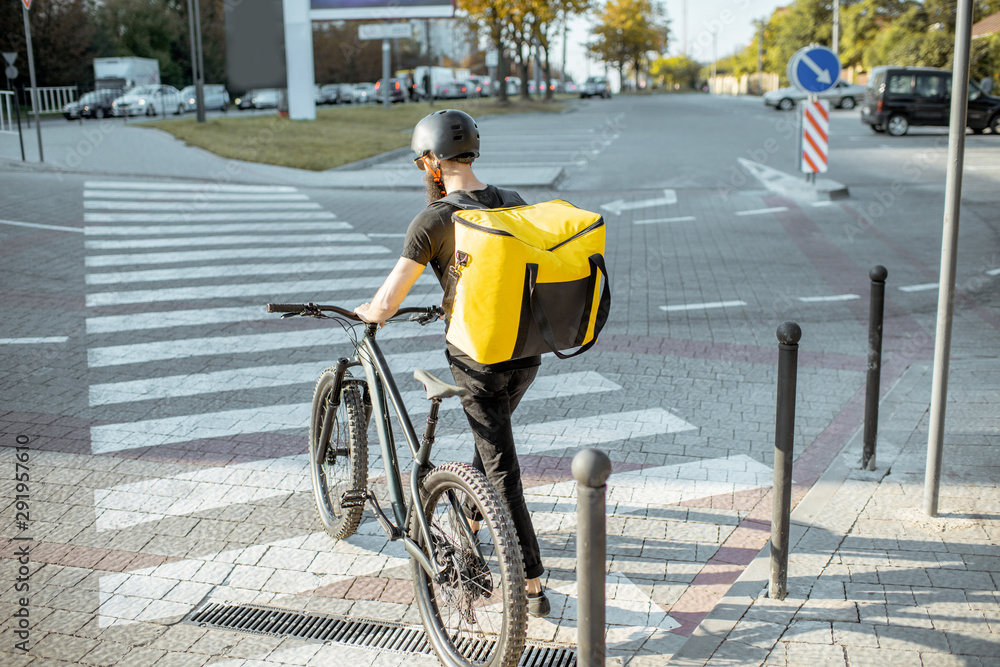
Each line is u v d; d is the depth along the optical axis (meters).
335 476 4.01
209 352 6.71
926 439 4.99
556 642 3.16
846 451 4.84
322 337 7.15
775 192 15.62
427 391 2.90
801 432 5.23
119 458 4.76
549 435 5.17
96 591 3.47
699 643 3.09
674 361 6.63
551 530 3.98
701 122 34.12
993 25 39.19
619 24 76.94
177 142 22.08
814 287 8.92
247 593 3.50
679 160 21.02
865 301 8.37
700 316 7.91
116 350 6.68
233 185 16.17
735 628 3.18
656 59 94.31
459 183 3.13
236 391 5.88
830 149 23.03
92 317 7.50
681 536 3.94
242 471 4.63
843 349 6.92
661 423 5.38
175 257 9.95
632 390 5.98
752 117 36.81
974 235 11.54
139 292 8.38
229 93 52.12
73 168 16.67
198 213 12.95
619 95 82.38
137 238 10.90
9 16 39.31
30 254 9.60
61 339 6.88
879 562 3.63
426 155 3.15
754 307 8.19
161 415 5.42
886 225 12.34
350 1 30.77
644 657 3.05
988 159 19.88
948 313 3.78
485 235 2.74
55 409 5.45
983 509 4.08
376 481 4.53
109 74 37.66
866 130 29.53
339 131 27.44
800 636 3.12
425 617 3.17
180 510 4.18
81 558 3.72
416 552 3.15
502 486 3.15
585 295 2.92
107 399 5.66
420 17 30.64
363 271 9.52
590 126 33.00
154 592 3.48
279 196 15.09
